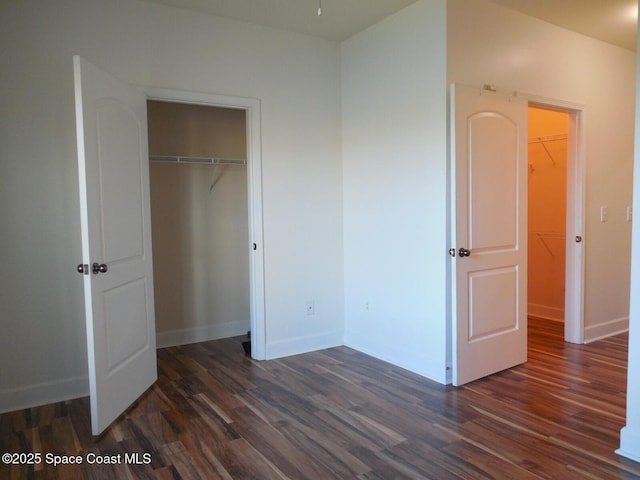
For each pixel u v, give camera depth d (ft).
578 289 13.34
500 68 11.09
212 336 14.65
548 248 16.11
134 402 9.78
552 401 9.56
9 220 9.39
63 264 9.91
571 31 12.53
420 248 11.08
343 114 13.42
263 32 12.12
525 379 10.77
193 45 11.21
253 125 12.10
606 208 13.93
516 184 11.22
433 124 10.54
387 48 11.71
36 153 9.58
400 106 11.43
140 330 10.16
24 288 9.57
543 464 7.23
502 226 10.97
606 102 13.64
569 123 13.24
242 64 11.86
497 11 10.95
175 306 14.05
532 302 16.76
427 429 8.43
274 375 11.35
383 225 12.17
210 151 14.46
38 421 9.00
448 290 10.47
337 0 10.64
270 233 12.47
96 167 8.46
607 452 7.57
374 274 12.59
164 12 10.84
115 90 9.20
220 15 11.44
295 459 7.50
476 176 10.37
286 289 12.80
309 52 12.84
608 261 14.14
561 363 11.82
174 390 10.48
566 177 14.57
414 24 10.89
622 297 14.73
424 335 11.11
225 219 14.74
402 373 11.35
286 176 12.62
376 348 12.67
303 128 12.84
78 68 7.94
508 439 8.03
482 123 10.42
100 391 8.41
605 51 13.46
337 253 13.62
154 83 10.78
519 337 11.60
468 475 6.97
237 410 9.37
